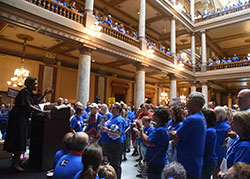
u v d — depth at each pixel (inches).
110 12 574.6
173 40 574.2
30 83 163.3
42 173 155.2
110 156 138.4
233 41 776.9
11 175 148.6
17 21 244.7
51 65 491.2
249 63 568.7
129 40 422.9
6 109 295.6
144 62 453.1
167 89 875.4
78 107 193.9
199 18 685.3
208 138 103.1
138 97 440.1
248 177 43.6
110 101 320.5
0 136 221.6
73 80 542.3
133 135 258.7
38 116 174.7
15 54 433.4
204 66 649.6
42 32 279.1
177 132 88.3
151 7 572.1
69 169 77.8
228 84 770.2
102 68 609.0
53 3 282.8
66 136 98.8
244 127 69.2
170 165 63.3
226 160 77.0
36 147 171.9
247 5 587.8
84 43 321.4
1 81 414.3
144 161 105.4
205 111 112.3
